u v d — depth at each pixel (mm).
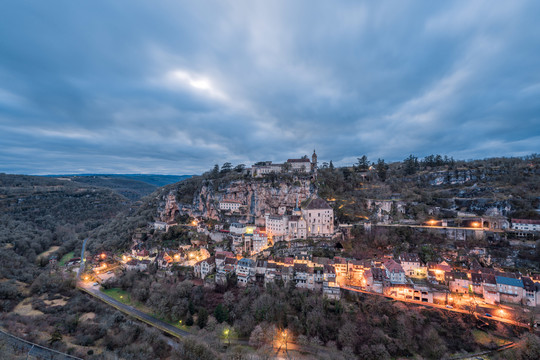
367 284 100812
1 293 104188
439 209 147875
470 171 172750
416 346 77938
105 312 99562
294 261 115438
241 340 84625
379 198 170250
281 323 86875
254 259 124000
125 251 165375
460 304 88438
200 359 70125
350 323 83625
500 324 79438
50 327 87938
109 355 73938
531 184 144625
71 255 174500
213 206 182500
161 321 95250
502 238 113625
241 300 96500
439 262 111625
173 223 181375
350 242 131875
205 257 138125
